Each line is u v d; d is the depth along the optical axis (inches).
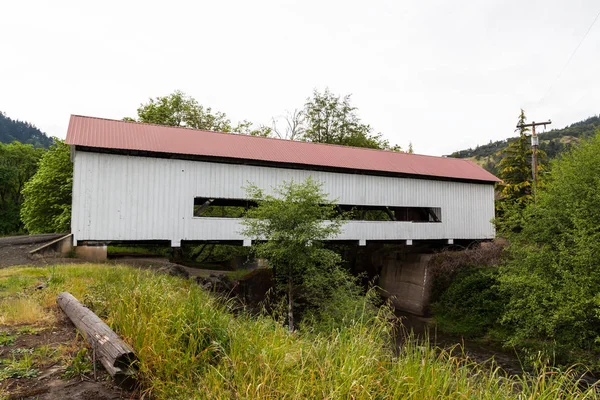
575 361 406.3
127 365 145.5
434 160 810.2
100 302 226.4
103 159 483.8
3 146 1662.2
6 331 193.9
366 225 657.0
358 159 689.6
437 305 688.4
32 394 129.4
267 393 123.2
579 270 390.3
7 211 1625.2
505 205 528.4
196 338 163.5
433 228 727.7
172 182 519.8
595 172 460.4
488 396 140.6
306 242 443.5
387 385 134.7
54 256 522.9
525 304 453.4
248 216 503.2
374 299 430.0
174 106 1088.2
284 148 643.5
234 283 663.1
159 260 649.6
